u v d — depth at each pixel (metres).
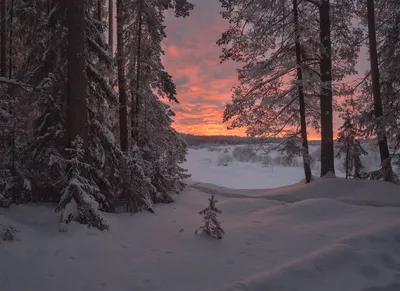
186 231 7.47
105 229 7.10
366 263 5.21
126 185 9.51
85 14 9.34
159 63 13.04
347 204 9.31
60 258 5.47
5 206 7.98
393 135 13.56
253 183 30.22
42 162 8.85
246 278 4.68
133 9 11.65
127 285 4.57
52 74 8.60
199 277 4.79
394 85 13.39
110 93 9.55
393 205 9.52
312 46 13.60
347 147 15.95
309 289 4.43
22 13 9.68
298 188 12.77
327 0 13.73
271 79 14.12
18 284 4.59
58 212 7.40
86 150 8.05
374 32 12.88
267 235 6.88
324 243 6.11
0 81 6.83
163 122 14.04
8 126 7.92
